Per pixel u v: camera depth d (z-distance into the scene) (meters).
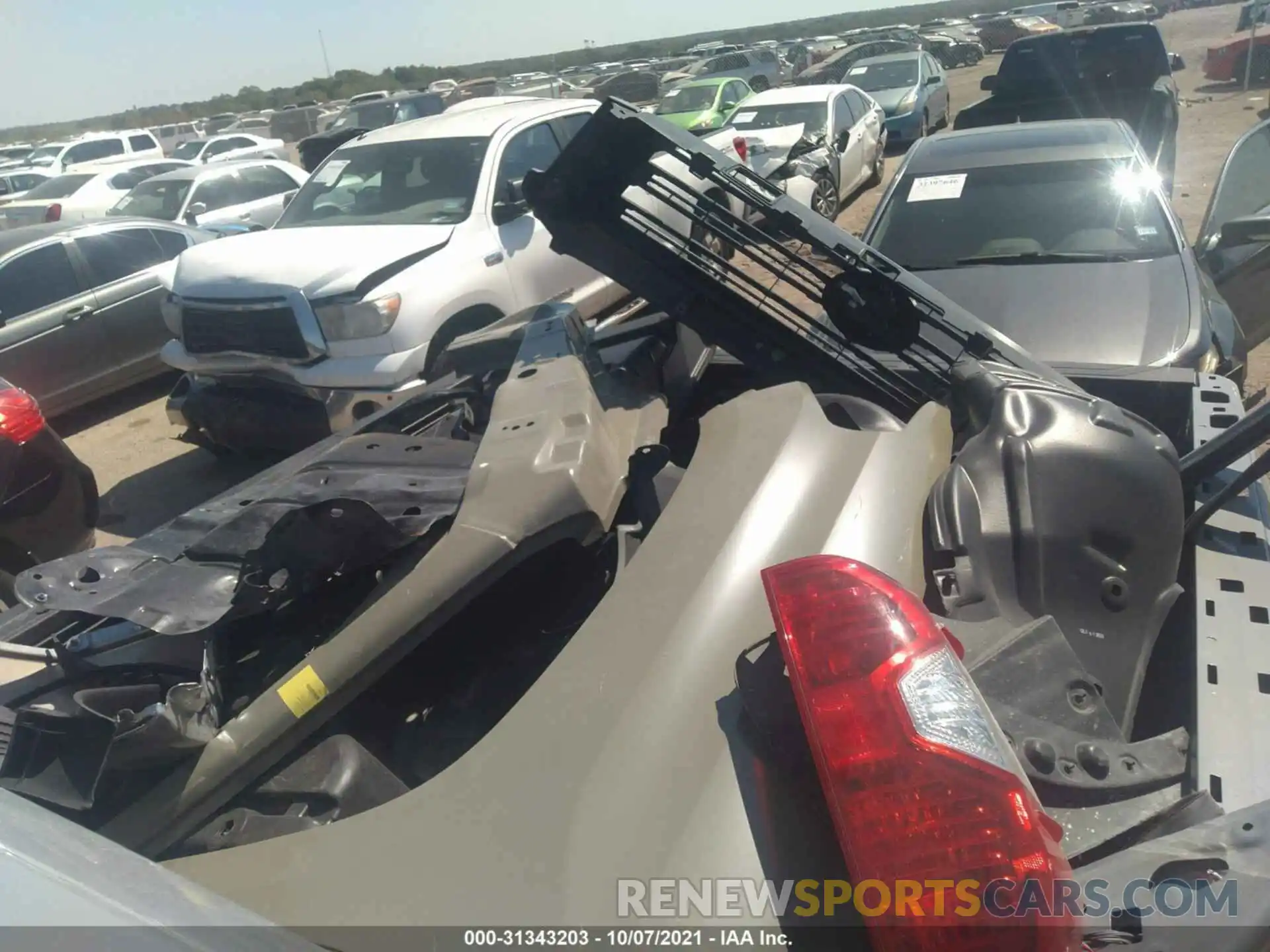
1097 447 1.81
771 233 2.41
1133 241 4.99
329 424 5.42
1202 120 16.16
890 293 2.32
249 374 5.58
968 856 0.92
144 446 6.98
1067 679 1.41
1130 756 1.34
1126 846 1.25
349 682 1.36
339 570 1.43
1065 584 1.67
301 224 6.57
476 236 5.98
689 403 2.73
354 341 5.34
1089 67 11.25
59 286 7.55
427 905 1.01
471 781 1.13
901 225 5.52
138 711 1.39
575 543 1.73
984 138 6.07
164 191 12.37
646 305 3.53
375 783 1.35
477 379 2.68
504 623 1.75
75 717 1.36
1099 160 5.49
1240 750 1.44
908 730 0.98
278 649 1.48
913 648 1.04
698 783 1.09
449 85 32.59
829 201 11.30
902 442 1.71
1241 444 2.06
